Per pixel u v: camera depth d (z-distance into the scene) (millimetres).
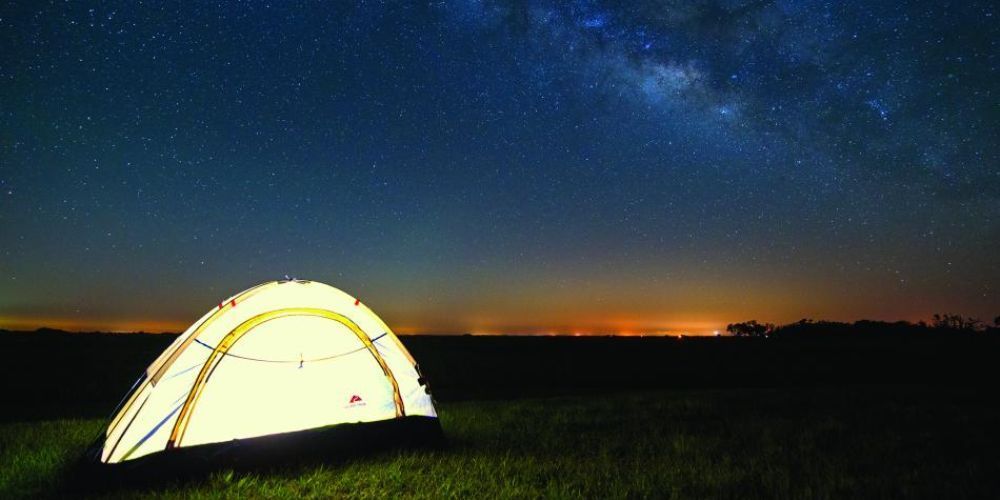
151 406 5102
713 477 5203
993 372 20078
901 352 26094
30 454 5898
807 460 5883
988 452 6234
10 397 13156
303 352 5980
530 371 21094
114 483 4750
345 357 6199
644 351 28844
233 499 4406
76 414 10672
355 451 5875
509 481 5016
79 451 6094
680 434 7512
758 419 8914
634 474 5309
